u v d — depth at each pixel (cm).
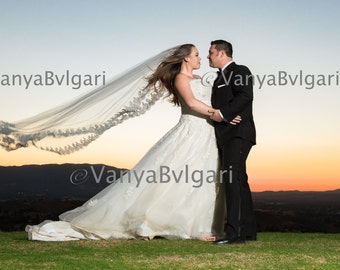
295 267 348
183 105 531
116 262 362
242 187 490
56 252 411
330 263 365
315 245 463
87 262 362
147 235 498
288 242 490
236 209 471
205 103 524
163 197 512
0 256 390
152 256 389
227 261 366
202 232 507
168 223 504
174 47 553
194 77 541
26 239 517
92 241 490
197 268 340
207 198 514
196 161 519
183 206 509
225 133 485
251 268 343
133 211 511
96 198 538
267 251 417
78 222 516
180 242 477
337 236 581
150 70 562
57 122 544
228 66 496
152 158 528
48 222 523
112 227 514
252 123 491
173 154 521
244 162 488
